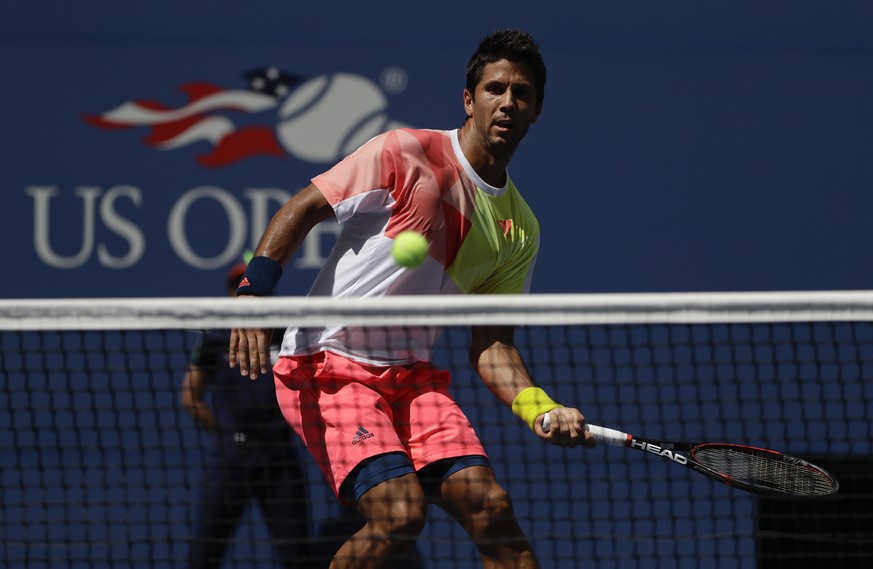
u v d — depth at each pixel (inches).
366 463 422.6
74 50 735.1
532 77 440.8
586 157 759.1
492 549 425.4
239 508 639.8
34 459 704.4
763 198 765.9
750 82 770.2
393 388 452.1
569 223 755.4
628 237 758.5
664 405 736.3
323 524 690.8
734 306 405.7
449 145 445.4
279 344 629.3
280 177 747.4
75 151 732.7
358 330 443.8
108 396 713.6
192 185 740.0
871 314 406.0
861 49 776.9
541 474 725.9
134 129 737.6
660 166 762.8
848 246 767.1
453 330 714.2
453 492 432.8
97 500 700.0
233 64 746.8
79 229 730.8
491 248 452.1
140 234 734.5
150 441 713.6
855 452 721.6
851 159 772.0
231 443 623.8
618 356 740.7
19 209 727.1
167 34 743.1
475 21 762.8
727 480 446.3
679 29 769.6
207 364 625.9
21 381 707.4
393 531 408.5
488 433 722.8
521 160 754.8
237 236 741.3
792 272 764.6
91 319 404.8
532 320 402.0
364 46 756.6
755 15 772.6
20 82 730.2
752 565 696.4
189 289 735.7
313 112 751.1
